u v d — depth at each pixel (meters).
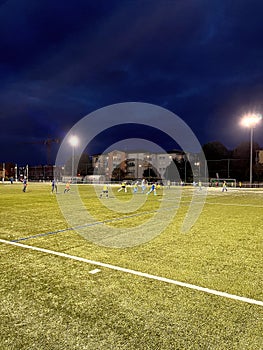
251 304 3.29
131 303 3.29
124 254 5.37
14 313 3.05
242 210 12.71
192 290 3.68
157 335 2.64
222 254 5.41
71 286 3.79
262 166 56.31
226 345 2.50
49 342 2.53
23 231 7.49
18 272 4.33
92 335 2.64
